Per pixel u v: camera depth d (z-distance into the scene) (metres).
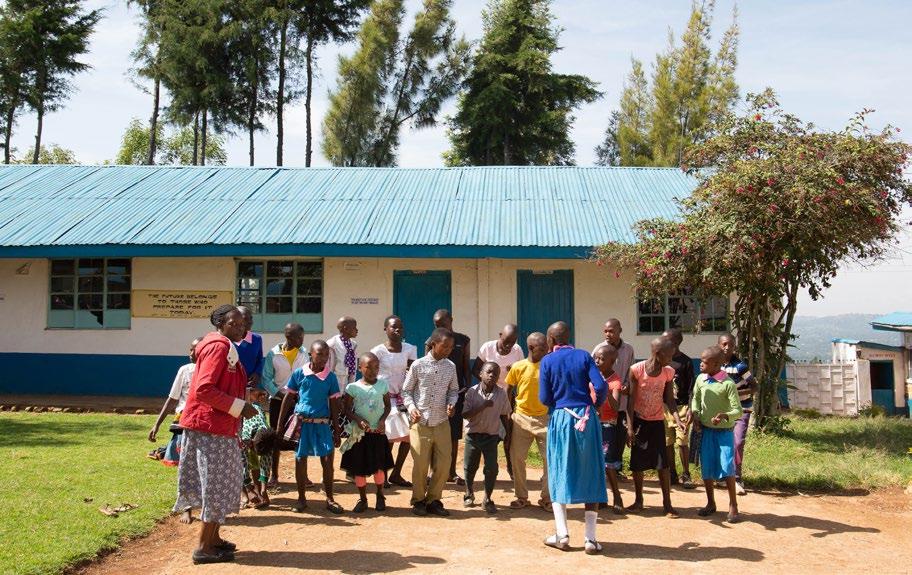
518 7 35.84
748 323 11.20
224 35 30.52
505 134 35.31
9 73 33.41
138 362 14.88
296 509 7.16
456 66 34.75
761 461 9.42
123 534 6.20
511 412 7.44
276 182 16.83
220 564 5.71
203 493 5.59
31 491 7.17
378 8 32.97
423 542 6.27
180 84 31.52
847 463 9.17
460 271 14.66
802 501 7.84
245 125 32.62
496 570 5.61
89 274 15.12
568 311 14.49
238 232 14.01
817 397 15.43
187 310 14.90
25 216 14.98
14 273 15.21
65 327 15.11
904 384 16.25
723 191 10.11
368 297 14.72
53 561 5.44
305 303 14.84
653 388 7.20
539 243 13.36
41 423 11.52
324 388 7.12
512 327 8.18
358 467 7.09
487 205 15.10
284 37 32.19
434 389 7.06
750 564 5.86
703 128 11.84
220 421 5.63
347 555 5.93
